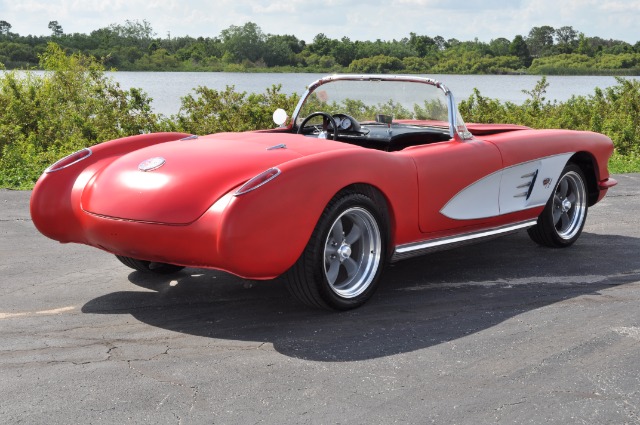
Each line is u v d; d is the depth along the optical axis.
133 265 5.04
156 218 3.88
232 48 126.25
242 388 3.29
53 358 3.61
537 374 3.48
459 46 130.12
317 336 3.94
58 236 4.51
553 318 4.28
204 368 3.51
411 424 2.97
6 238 6.19
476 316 4.30
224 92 13.39
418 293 4.74
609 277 5.18
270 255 3.80
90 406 3.09
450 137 5.11
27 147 11.84
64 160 4.54
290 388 3.29
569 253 5.87
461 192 4.87
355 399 3.19
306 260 4.01
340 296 4.24
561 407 3.14
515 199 5.38
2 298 4.58
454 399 3.21
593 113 16.67
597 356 3.71
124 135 12.76
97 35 122.25
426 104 5.21
